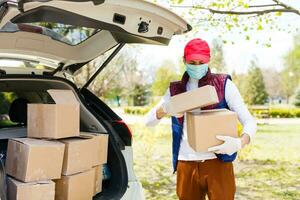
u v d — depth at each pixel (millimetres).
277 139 12148
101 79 11008
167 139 11766
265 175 7406
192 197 3072
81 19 2307
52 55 3465
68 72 3809
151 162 8609
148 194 6215
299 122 17656
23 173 2516
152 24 2670
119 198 2961
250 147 9078
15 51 3301
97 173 3039
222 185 2951
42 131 2730
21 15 2205
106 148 3111
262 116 18703
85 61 3646
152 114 3111
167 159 8938
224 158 2889
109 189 3133
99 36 3418
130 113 18625
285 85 37250
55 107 2680
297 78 37188
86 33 5848
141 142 10516
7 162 2703
